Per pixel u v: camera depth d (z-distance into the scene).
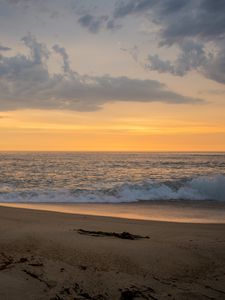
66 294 4.16
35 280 4.54
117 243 6.38
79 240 6.51
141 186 19.00
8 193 17.45
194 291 4.42
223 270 5.25
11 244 6.28
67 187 20.70
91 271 4.95
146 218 11.84
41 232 7.16
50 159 70.19
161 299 4.13
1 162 54.03
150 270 5.10
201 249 6.32
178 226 9.56
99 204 15.44
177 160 69.12
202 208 14.41
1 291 4.12
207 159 76.50
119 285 4.50
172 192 18.06
